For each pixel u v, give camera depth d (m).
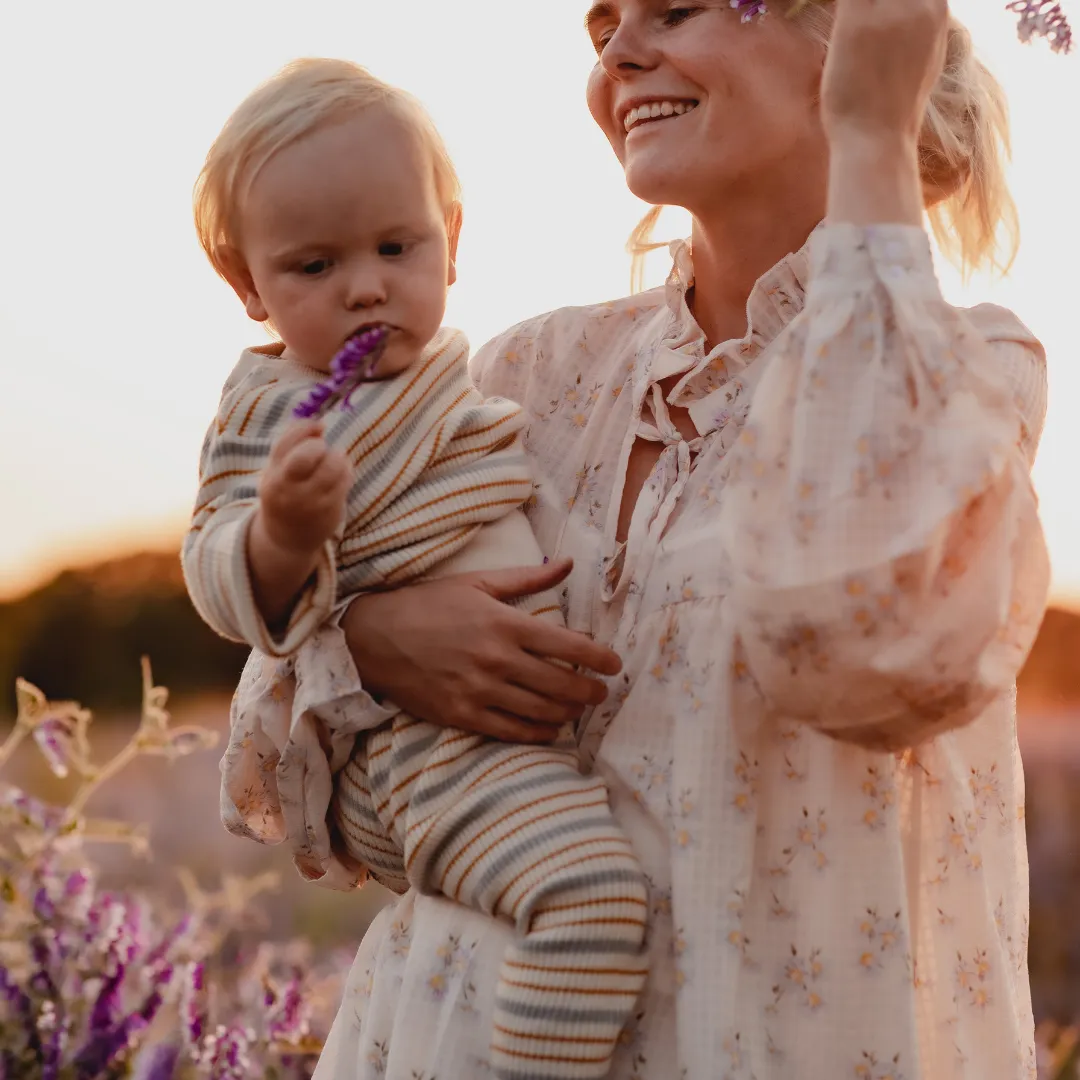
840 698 1.57
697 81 1.87
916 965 1.73
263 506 1.63
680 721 1.74
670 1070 1.68
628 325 2.14
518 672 1.75
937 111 2.06
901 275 1.63
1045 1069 3.35
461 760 1.76
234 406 1.87
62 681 10.09
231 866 5.18
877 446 1.58
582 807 1.72
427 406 1.87
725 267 2.00
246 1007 2.88
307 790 1.88
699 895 1.68
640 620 1.82
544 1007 1.62
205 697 10.12
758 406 1.65
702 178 1.89
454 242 1.99
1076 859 5.00
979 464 1.56
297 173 1.80
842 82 1.68
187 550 1.80
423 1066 1.70
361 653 1.81
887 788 1.70
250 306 1.95
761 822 1.71
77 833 2.76
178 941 2.81
